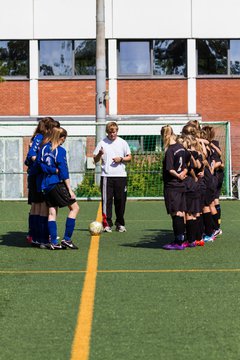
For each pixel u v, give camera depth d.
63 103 45.75
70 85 45.72
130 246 17.16
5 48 45.44
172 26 45.53
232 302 10.86
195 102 46.06
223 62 46.16
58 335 9.16
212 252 16.02
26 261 14.85
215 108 46.19
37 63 45.44
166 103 46.09
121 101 45.91
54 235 16.64
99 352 8.46
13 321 9.82
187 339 8.95
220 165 18.58
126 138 37.69
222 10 45.53
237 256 15.38
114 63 45.69
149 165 34.53
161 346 8.67
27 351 8.52
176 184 16.36
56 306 10.65
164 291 11.66
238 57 46.22
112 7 45.38
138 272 13.42
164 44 46.00
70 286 12.12
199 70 46.22
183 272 13.41
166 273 13.30
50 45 45.56
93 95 45.72
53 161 16.44
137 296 11.30
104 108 36.31
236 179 35.28
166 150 16.38
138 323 9.70
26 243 17.88
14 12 44.97
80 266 14.16
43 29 45.12
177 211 16.39
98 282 12.47
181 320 9.83
